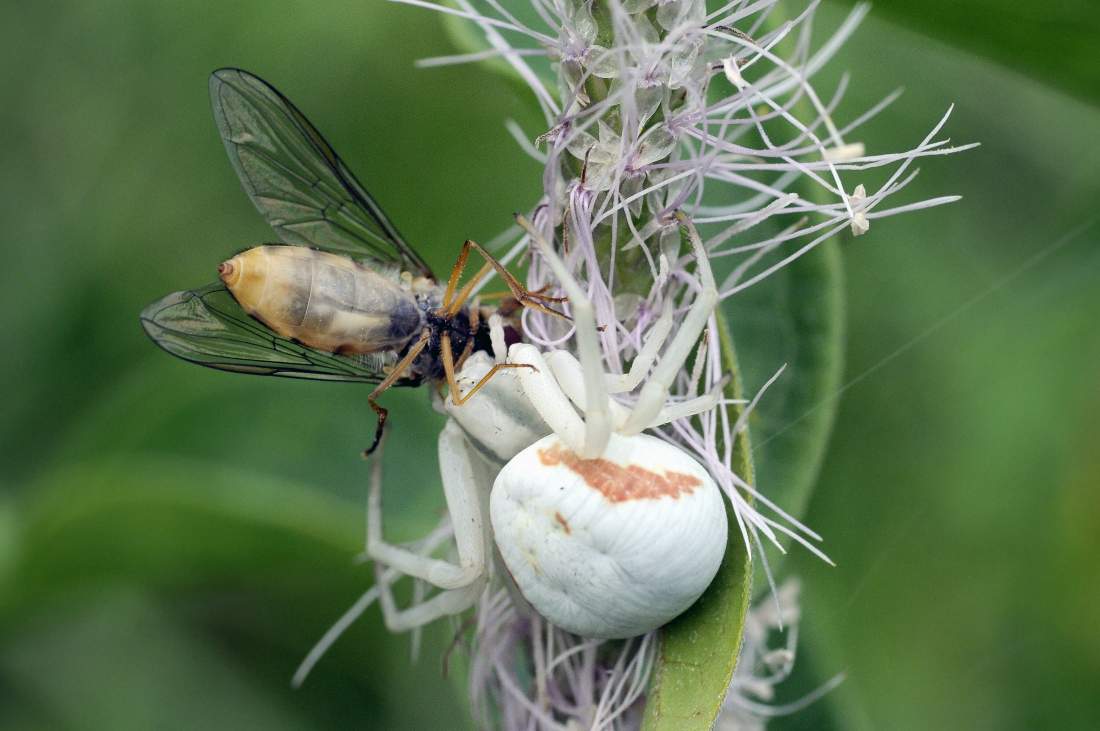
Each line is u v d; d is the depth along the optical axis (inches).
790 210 4.2
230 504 4.7
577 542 4.0
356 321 4.2
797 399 4.4
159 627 5.1
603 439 4.0
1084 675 5.0
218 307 4.3
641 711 4.2
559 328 4.3
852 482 5.1
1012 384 5.1
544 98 4.3
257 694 5.1
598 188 4.1
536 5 4.1
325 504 4.7
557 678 4.3
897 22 4.5
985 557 5.1
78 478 4.7
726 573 4.1
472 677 4.4
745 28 4.3
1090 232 5.0
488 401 4.2
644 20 4.1
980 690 5.0
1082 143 5.1
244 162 4.4
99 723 5.1
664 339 4.1
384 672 5.0
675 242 4.2
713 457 4.2
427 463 4.9
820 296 4.4
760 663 4.6
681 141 4.2
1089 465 5.0
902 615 5.1
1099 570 5.0
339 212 4.4
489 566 4.3
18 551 4.8
